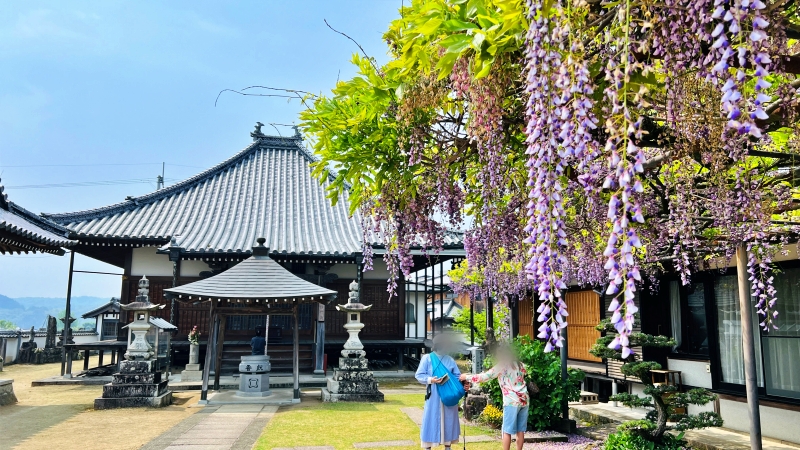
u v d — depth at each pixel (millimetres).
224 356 15617
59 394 12227
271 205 20672
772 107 2461
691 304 7840
